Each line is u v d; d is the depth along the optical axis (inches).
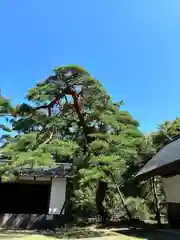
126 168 422.3
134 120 408.5
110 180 378.6
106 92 355.9
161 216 488.1
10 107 321.7
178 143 358.3
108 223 424.8
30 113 346.0
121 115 390.6
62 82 333.1
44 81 334.0
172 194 376.5
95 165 315.6
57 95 344.5
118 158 321.4
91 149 328.5
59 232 345.7
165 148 379.9
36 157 267.9
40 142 328.5
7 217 448.1
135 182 480.7
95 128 383.9
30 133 322.0
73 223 448.5
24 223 444.8
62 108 372.8
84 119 378.3
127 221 435.8
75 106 369.4
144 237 285.9
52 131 353.7
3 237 286.0
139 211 462.0
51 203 470.3
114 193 486.6
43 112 358.0
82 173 305.4
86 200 465.1
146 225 401.4
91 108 376.2
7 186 525.0
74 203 463.5
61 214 460.1
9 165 292.7
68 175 455.2
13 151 295.9
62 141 323.0
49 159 271.0
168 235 298.0
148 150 445.7
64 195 474.0
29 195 523.2
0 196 519.8
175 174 348.2
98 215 463.2
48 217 452.8
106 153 326.0
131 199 462.9
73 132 415.5
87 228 391.2
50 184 490.9
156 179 480.4
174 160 280.8
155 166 320.8
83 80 334.0
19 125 332.5
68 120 395.5
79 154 344.5
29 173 466.3
